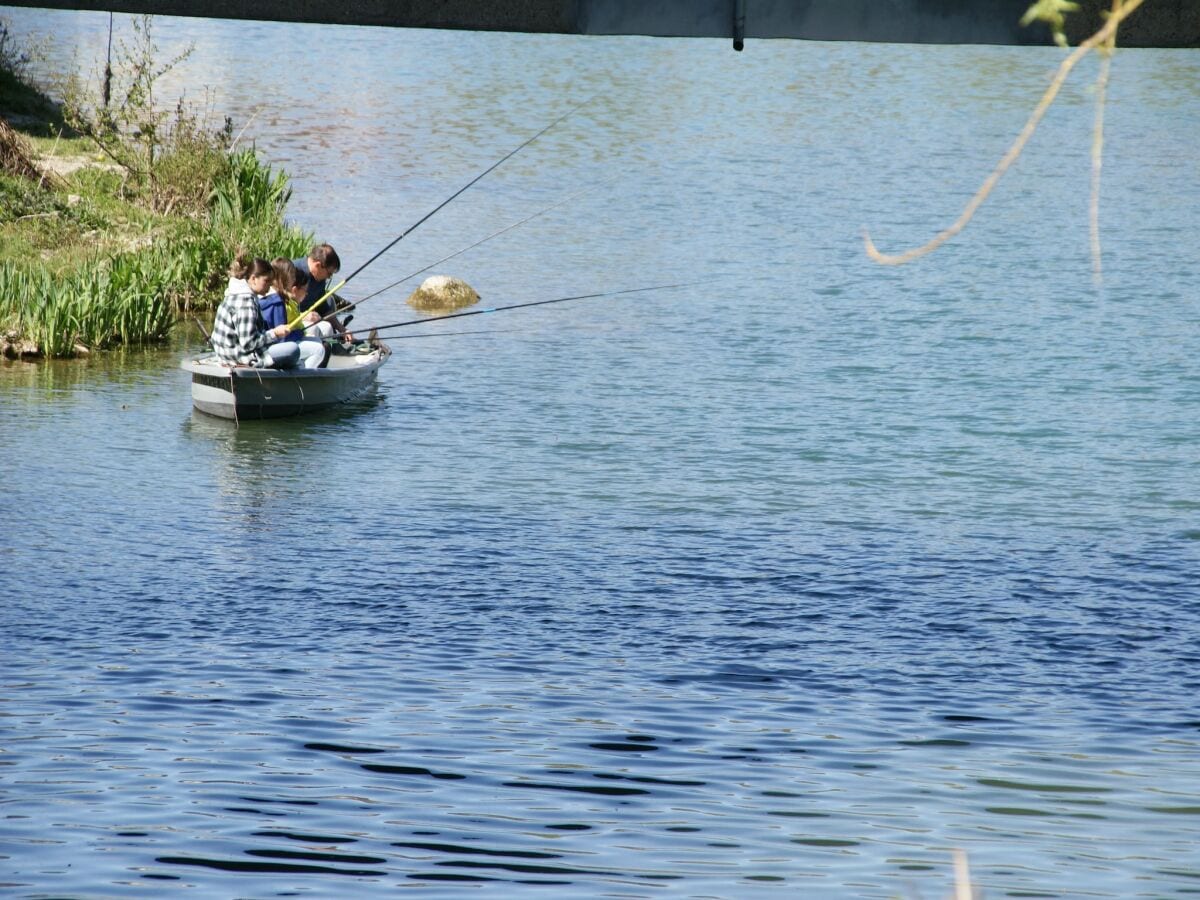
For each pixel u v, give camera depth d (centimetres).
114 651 2275
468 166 7806
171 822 1716
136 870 1595
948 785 1852
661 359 4519
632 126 9262
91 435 3650
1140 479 3366
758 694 2148
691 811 1773
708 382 4256
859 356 4559
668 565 2736
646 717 2058
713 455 3541
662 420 3856
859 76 11806
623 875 1599
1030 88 11188
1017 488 3291
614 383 4241
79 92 7019
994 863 1636
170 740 1953
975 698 2141
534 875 1595
